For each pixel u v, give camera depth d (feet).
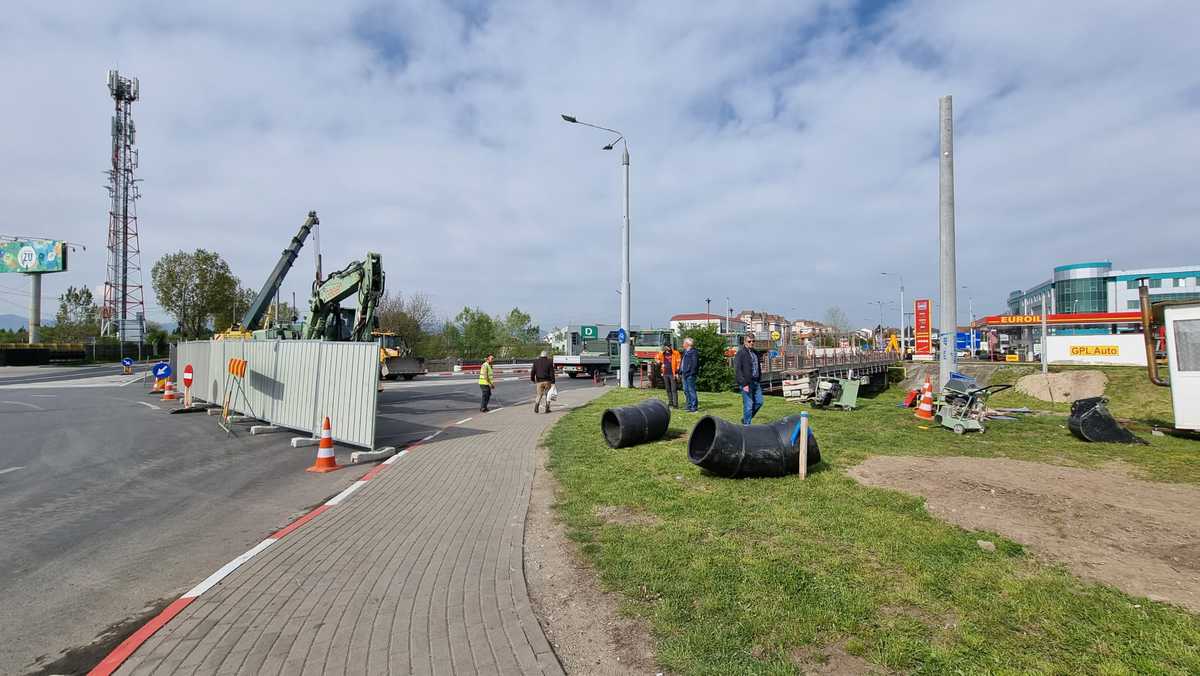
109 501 23.17
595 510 19.63
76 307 250.16
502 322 245.86
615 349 118.01
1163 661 9.80
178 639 11.51
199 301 223.30
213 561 16.48
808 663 10.04
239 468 29.58
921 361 161.89
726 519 17.90
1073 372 83.10
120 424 46.16
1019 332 191.93
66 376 119.34
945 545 15.21
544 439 36.29
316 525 19.06
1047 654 10.12
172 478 27.30
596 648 10.85
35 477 27.53
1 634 12.23
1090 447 30.01
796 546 15.46
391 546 16.88
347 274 58.65
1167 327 35.70
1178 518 17.20
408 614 12.41
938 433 34.55
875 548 15.16
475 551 16.28
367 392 32.55
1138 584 12.80
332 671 10.23
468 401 66.49
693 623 11.48
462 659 10.53
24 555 16.98
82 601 13.85
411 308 188.96
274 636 11.57
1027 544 15.26
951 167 50.90
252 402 45.65
